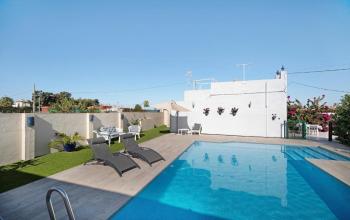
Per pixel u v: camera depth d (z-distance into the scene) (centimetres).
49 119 1109
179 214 546
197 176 864
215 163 1066
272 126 1897
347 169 863
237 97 2030
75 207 510
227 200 640
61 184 656
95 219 458
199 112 2188
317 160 1027
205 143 1594
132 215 536
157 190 702
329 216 551
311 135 1969
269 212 568
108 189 625
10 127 900
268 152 1320
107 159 801
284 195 684
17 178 700
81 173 764
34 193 579
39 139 1045
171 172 905
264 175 887
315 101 2331
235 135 2030
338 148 1309
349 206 611
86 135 1399
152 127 2730
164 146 1384
